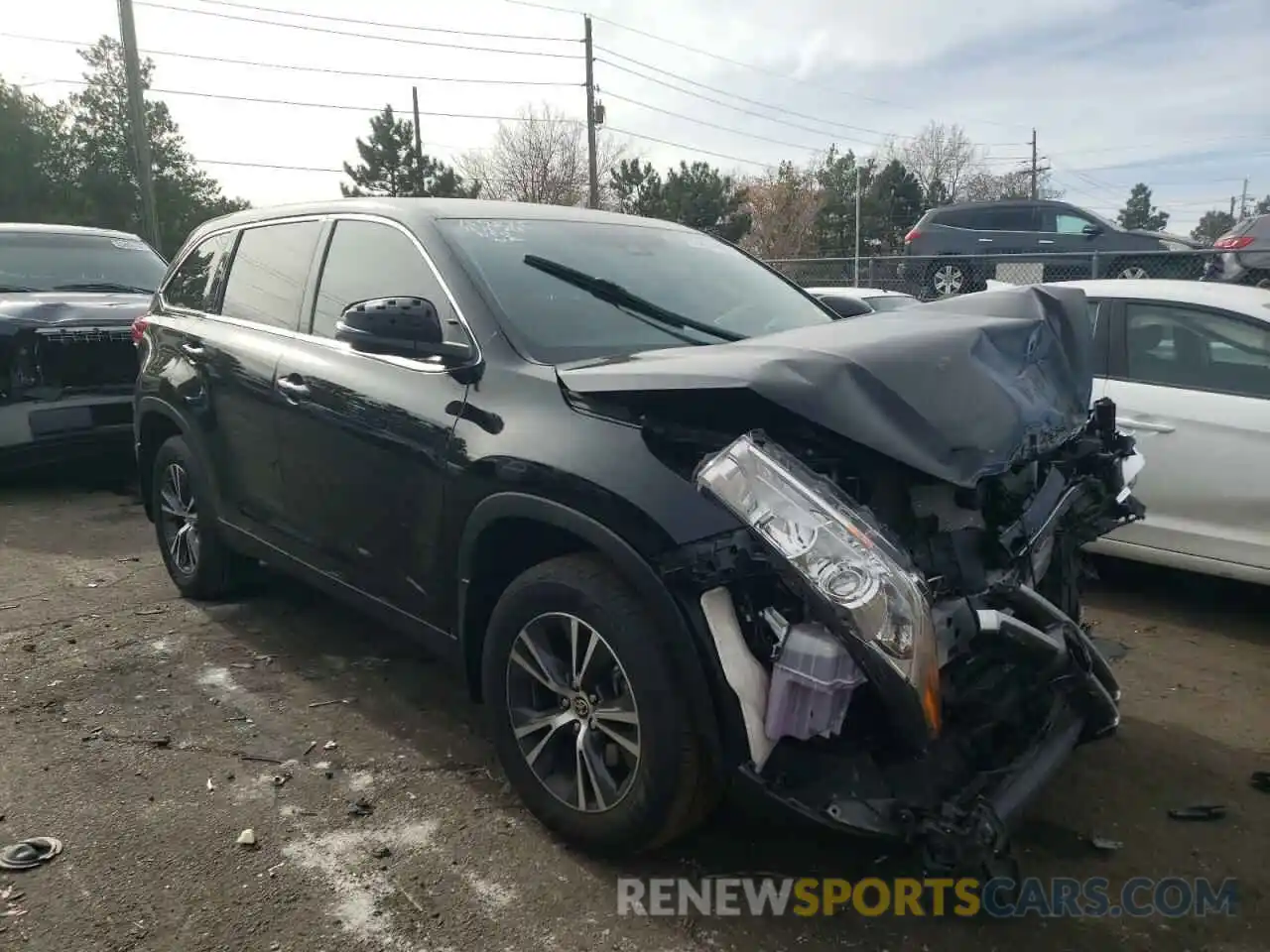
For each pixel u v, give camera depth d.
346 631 4.71
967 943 2.62
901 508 2.59
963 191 74.12
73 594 5.20
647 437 2.68
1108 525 3.39
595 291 3.58
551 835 3.06
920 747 2.40
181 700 3.97
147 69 39.97
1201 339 5.02
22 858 2.90
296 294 4.18
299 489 3.96
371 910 2.72
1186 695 4.16
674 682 2.59
